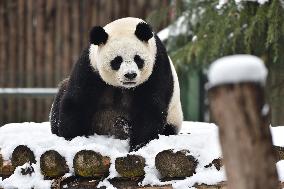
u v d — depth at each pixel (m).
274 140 10.46
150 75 10.99
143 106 11.02
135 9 24.50
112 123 11.83
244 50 18.20
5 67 25.34
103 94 11.28
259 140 4.73
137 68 10.51
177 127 12.14
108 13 24.69
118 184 9.92
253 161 4.75
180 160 9.70
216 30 17.59
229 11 17.25
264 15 16.81
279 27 16.77
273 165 4.87
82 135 11.51
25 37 25.17
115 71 10.66
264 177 4.79
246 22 17.62
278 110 19.61
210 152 9.86
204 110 24.95
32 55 25.16
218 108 4.71
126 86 10.62
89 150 9.97
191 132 12.02
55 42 25.03
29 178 10.38
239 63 4.61
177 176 9.75
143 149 10.06
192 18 19.19
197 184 9.57
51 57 25.03
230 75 4.61
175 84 11.84
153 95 11.00
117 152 10.07
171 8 20.44
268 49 18.19
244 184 4.78
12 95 22.55
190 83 24.36
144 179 9.76
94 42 10.77
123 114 11.66
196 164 9.74
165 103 11.30
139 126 11.05
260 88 4.62
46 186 10.16
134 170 9.83
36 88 25.12
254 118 4.67
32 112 25.05
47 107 24.98
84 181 10.11
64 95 11.40
